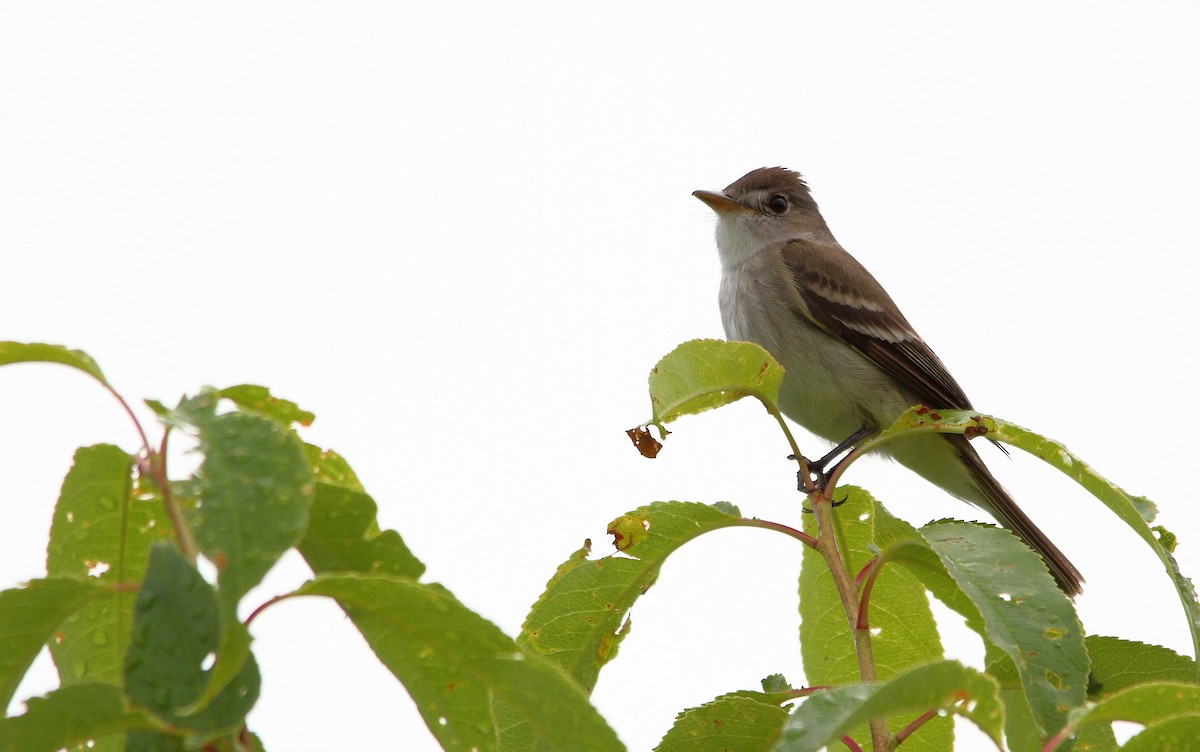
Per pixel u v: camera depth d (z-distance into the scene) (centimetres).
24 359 305
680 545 534
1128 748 324
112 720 277
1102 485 525
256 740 305
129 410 298
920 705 321
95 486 352
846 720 311
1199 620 470
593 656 548
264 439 262
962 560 471
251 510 253
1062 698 427
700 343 536
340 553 347
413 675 349
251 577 246
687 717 501
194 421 265
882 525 509
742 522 528
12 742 273
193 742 261
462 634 318
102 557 357
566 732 332
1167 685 331
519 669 322
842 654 614
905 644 603
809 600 614
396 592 307
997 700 316
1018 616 446
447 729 354
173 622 265
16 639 309
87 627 354
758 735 501
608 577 542
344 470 383
